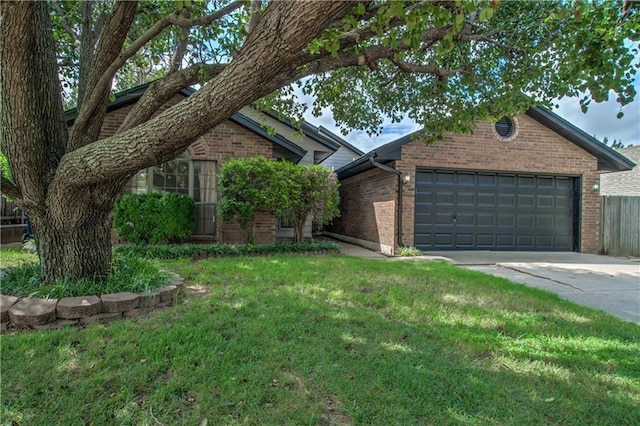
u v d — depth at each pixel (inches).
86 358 102.1
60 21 250.8
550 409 85.2
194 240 349.1
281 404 84.0
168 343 111.9
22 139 143.2
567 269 279.7
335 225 573.3
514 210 397.1
